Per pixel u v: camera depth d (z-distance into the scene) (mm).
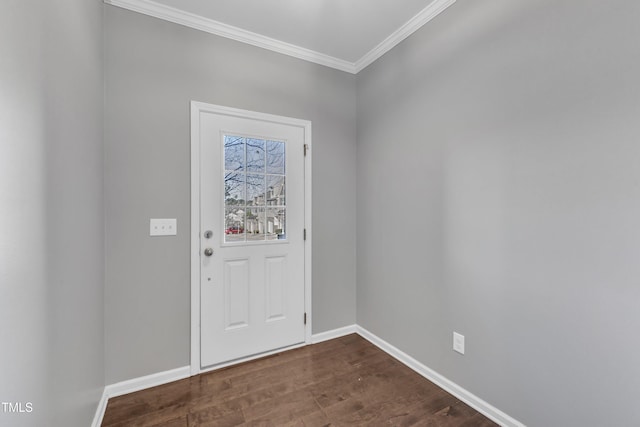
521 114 1432
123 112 1814
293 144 2418
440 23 1874
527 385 1424
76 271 1230
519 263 1451
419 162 2043
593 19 1176
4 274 699
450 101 1810
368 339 2561
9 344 717
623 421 1114
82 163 1328
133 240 1846
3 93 702
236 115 2166
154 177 1903
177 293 1974
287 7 1926
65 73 1118
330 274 2598
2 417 681
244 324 2215
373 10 1952
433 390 1841
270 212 2326
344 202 2666
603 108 1151
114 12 1796
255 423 1555
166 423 1560
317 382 1925
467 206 1710
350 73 2678
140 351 1866
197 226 2033
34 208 858
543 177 1348
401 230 2203
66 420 1101
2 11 696
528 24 1396
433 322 1938
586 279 1213
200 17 2010
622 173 1106
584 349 1222
